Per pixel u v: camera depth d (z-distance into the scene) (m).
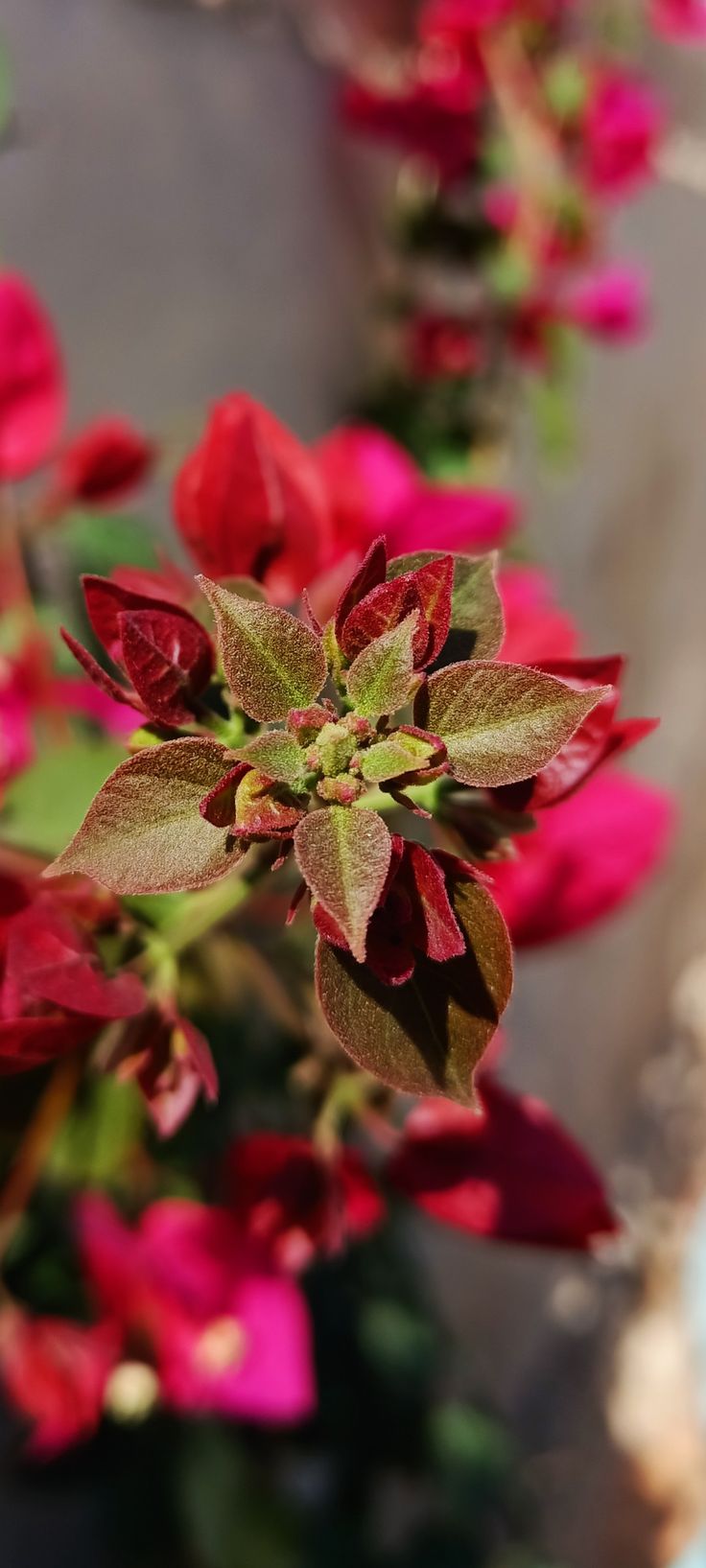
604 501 1.53
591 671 0.38
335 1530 0.88
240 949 0.47
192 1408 0.66
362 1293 0.90
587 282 1.08
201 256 0.88
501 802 0.38
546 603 0.51
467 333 1.06
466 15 0.94
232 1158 0.47
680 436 1.69
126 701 0.37
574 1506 1.52
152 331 0.85
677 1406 1.67
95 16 0.75
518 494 1.31
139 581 0.40
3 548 0.54
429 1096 0.35
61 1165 0.55
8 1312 0.55
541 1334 1.63
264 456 0.41
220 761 0.35
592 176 1.01
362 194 1.02
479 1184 0.43
